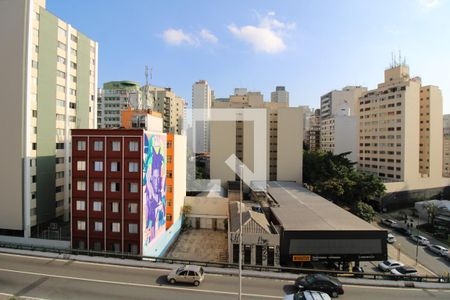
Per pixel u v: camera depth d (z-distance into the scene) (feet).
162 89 421.18
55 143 155.02
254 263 106.73
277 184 215.72
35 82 140.97
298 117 236.22
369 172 297.33
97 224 118.01
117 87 411.13
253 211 134.00
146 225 118.42
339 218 124.98
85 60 181.37
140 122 130.21
